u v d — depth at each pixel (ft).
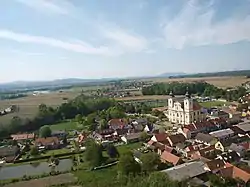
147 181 183.11
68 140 472.85
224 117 561.02
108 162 330.95
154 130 495.00
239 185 240.32
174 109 588.09
